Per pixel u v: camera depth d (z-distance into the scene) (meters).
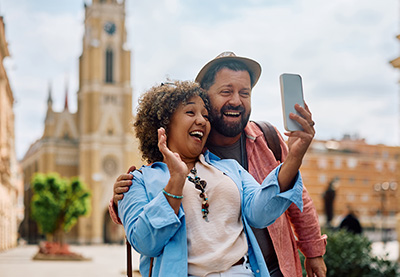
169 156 2.02
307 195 2.90
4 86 33.94
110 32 68.19
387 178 59.09
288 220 2.91
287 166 2.05
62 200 36.44
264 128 3.00
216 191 2.17
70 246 59.09
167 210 1.99
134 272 7.31
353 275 7.04
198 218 2.12
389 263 7.18
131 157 65.50
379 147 59.66
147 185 2.18
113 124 66.44
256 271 2.16
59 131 67.81
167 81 2.41
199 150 2.30
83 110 66.75
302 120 2.02
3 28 28.92
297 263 2.81
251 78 2.90
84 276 17.94
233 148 2.89
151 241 2.01
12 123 46.72
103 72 67.19
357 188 57.75
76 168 66.81
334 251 7.12
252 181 2.36
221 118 2.72
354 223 10.57
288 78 2.09
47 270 21.17
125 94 67.12
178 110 2.29
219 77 2.73
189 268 2.07
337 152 57.81
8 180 40.59
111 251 44.12
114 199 2.27
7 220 45.16
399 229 15.41
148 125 2.38
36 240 70.12
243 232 2.19
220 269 2.06
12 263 26.12
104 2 69.06
